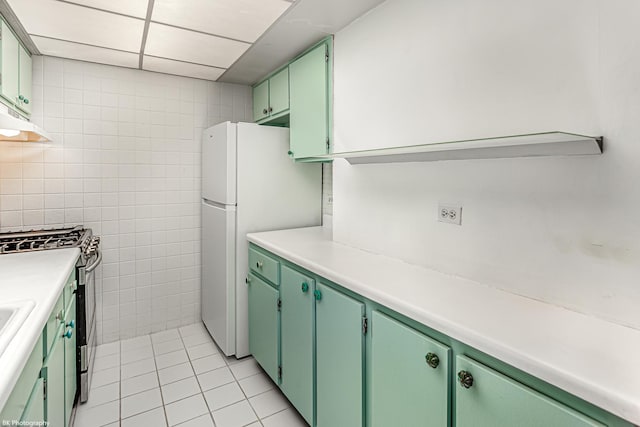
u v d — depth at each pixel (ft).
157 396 6.61
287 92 8.11
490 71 4.12
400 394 3.80
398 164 5.48
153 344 8.61
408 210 5.32
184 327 9.53
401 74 5.32
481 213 4.30
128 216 8.68
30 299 3.78
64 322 4.81
